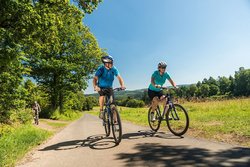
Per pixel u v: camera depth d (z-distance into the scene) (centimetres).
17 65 1550
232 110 1485
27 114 1783
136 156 496
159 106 816
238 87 13600
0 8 1475
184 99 2323
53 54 3634
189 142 595
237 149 506
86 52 3959
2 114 1505
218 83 16138
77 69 3725
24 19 1559
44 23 1683
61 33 3566
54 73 3703
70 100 4481
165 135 724
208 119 1074
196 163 425
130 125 1100
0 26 1562
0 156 570
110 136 770
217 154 473
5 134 949
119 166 443
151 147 563
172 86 780
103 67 700
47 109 3472
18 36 1612
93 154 545
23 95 1650
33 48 1873
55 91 3803
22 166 509
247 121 873
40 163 517
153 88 806
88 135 854
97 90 700
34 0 1700
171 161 445
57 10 1848
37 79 3712
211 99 2328
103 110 737
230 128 761
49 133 1057
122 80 715
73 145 673
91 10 1891
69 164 488
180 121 739
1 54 1452
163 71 771
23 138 806
